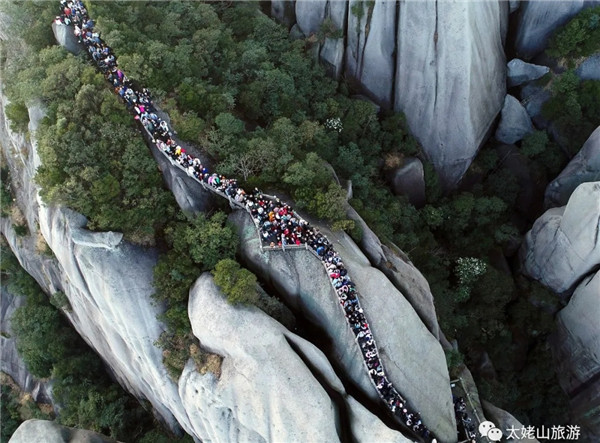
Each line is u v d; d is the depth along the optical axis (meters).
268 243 33.81
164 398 37.88
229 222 35.03
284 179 35.12
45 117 35.06
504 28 48.34
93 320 40.97
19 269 49.59
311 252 33.56
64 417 44.81
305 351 31.55
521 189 51.03
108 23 37.06
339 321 32.88
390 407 32.84
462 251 48.09
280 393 30.33
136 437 43.91
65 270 36.69
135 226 34.25
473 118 46.16
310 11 47.41
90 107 34.88
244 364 31.02
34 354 46.62
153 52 37.31
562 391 46.94
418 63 44.31
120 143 34.56
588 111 47.94
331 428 30.23
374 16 43.91
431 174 48.31
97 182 32.94
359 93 49.28
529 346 47.22
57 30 37.81
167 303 34.34
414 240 43.53
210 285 32.72
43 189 34.28
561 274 44.19
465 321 43.22
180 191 35.19
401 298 33.66
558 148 49.84
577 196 39.62
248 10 47.25
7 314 50.25
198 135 36.00
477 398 38.22
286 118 39.59
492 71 46.25
